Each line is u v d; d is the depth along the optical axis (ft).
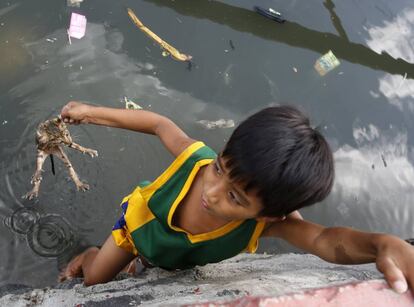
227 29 13.75
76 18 12.97
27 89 11.74
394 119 13.00
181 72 12.69
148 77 12.44
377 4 15.31
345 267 6.32
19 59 12.14
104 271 7.59
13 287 8.19
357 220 11.54
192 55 13.02
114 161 11.23
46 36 12.64
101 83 12.12
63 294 6.82
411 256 3.75
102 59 12.50
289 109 4.45
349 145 12.39
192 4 13.99
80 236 10.21
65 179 10.83
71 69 12.23
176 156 6.15
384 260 3.76
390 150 12.55
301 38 13.98
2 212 10.20
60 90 11.84
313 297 3.27
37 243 9.95
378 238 4.14
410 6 15.46
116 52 12.69
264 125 4.22
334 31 14.32
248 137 4.19
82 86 12.01
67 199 10.62
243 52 13.38
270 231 5.70
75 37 12.75
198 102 12.30
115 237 7.12
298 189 4.22
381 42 14.34
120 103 11.86
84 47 12.62
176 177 5.77
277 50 13.61
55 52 12.39
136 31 13.16
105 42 12.82
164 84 12.41
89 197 10.72
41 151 9.25
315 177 4.25
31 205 10.39
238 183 4.28
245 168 4.15
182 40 13.26
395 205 11.89
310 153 4.19
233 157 4.23
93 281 7.72
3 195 10.42
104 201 10.73
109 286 6.96
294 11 14.56
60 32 12.76
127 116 6.65
